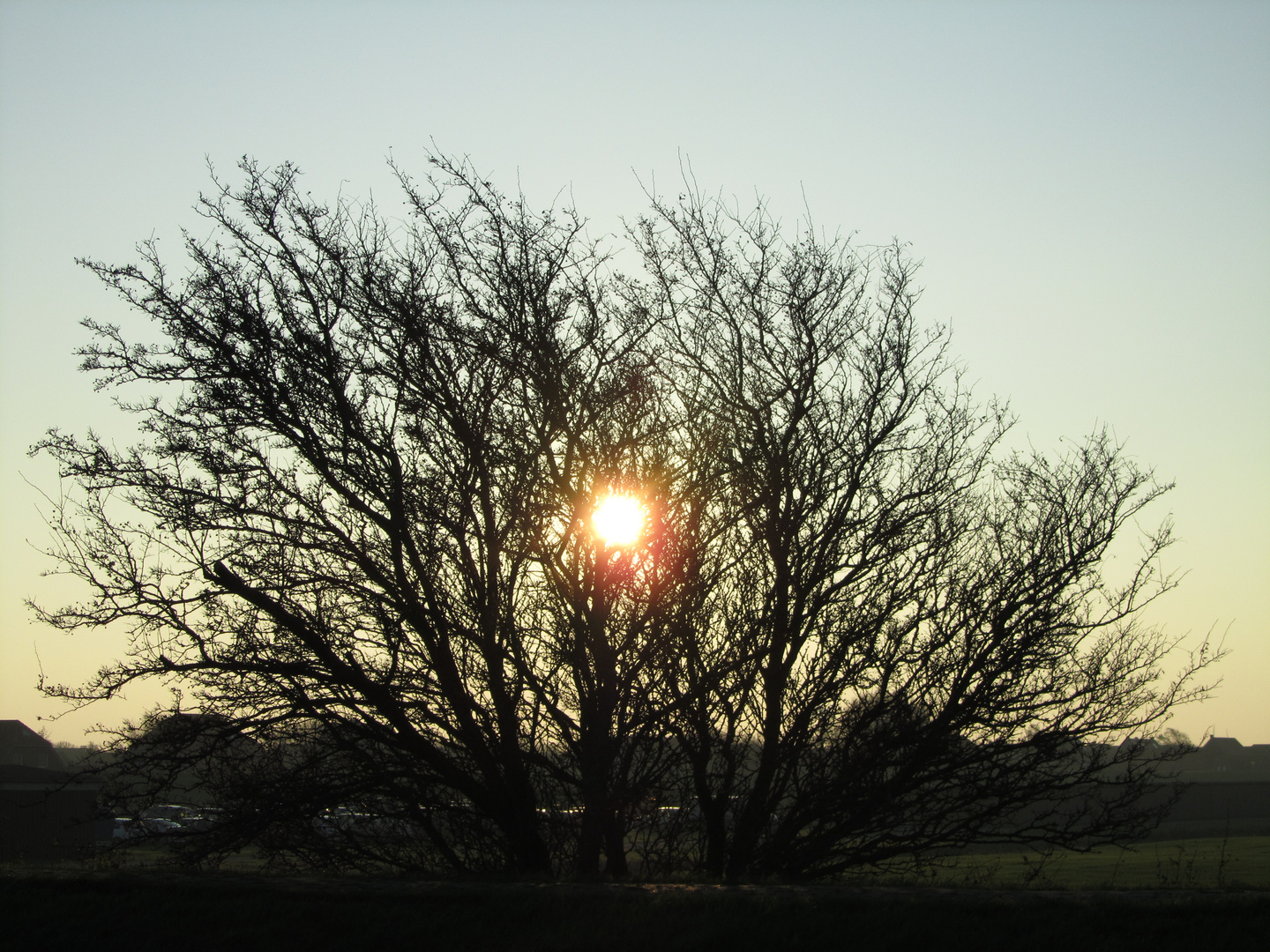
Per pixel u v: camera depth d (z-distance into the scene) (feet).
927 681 51.11
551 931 32.71
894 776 50.29
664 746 48.47
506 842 49.44
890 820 51.08
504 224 50.14
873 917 31.99
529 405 48.16
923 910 32.42
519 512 45.24
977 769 51.01
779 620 49.65
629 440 47.03
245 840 47.80
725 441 49.19
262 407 47.34
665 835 51.24
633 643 45.19
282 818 47.78
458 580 46.96
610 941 31.76
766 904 33.27
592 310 49.47
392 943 32.55
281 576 46.70
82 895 36.14
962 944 30.35
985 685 50.62
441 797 50.21
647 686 46.32
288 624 46.03
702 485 47.34
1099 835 50.11
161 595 46.75
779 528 50.21
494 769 47.60
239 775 49.42
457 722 47.93
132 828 47.52
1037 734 50.80
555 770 45.32
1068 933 30.48
